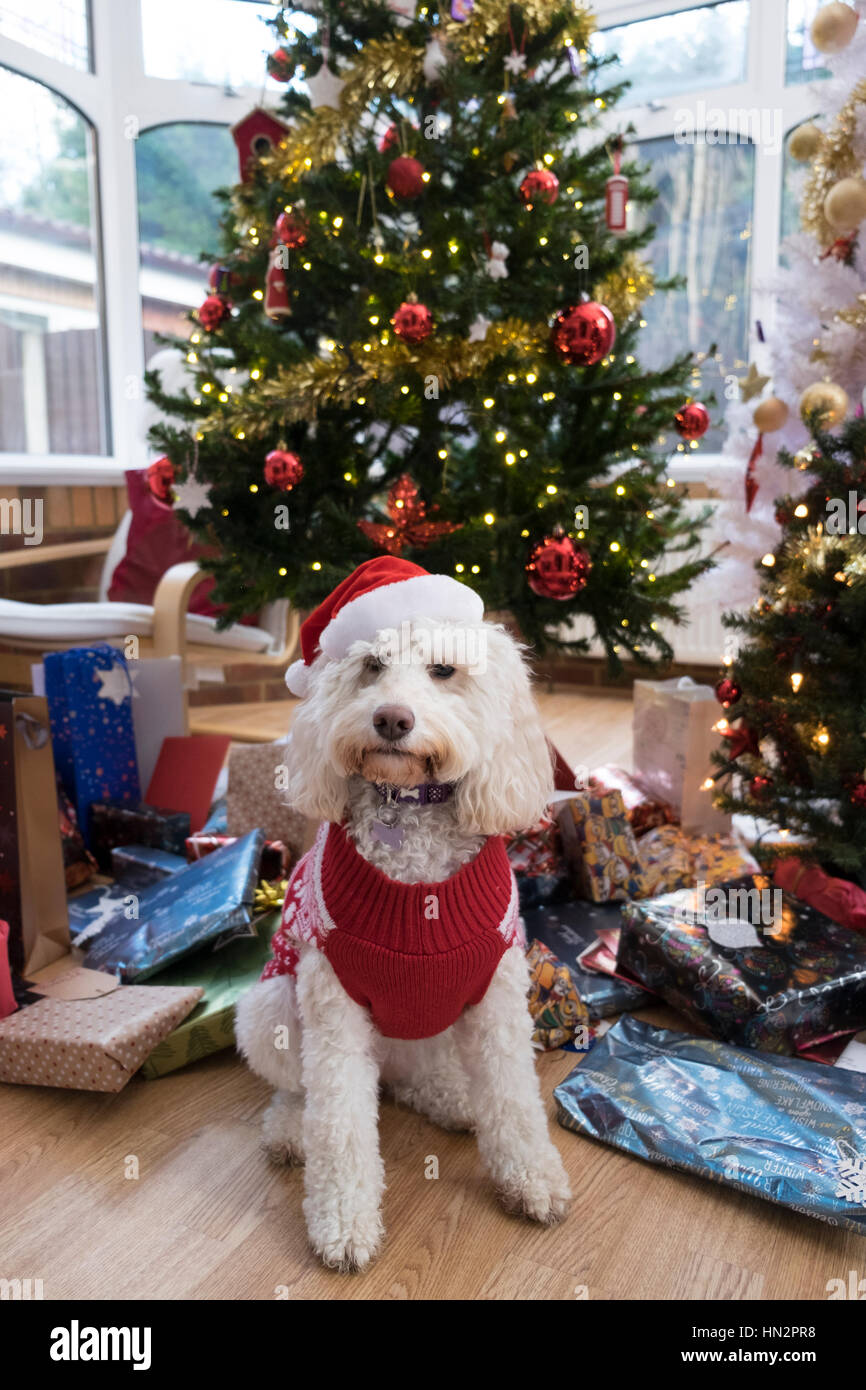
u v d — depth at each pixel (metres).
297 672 1.32
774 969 1.57
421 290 2.20
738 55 3.92
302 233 2.24
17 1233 1.19
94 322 4.13
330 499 2.29
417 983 1.14
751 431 2.53
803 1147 1.24
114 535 4.07
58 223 3.91
